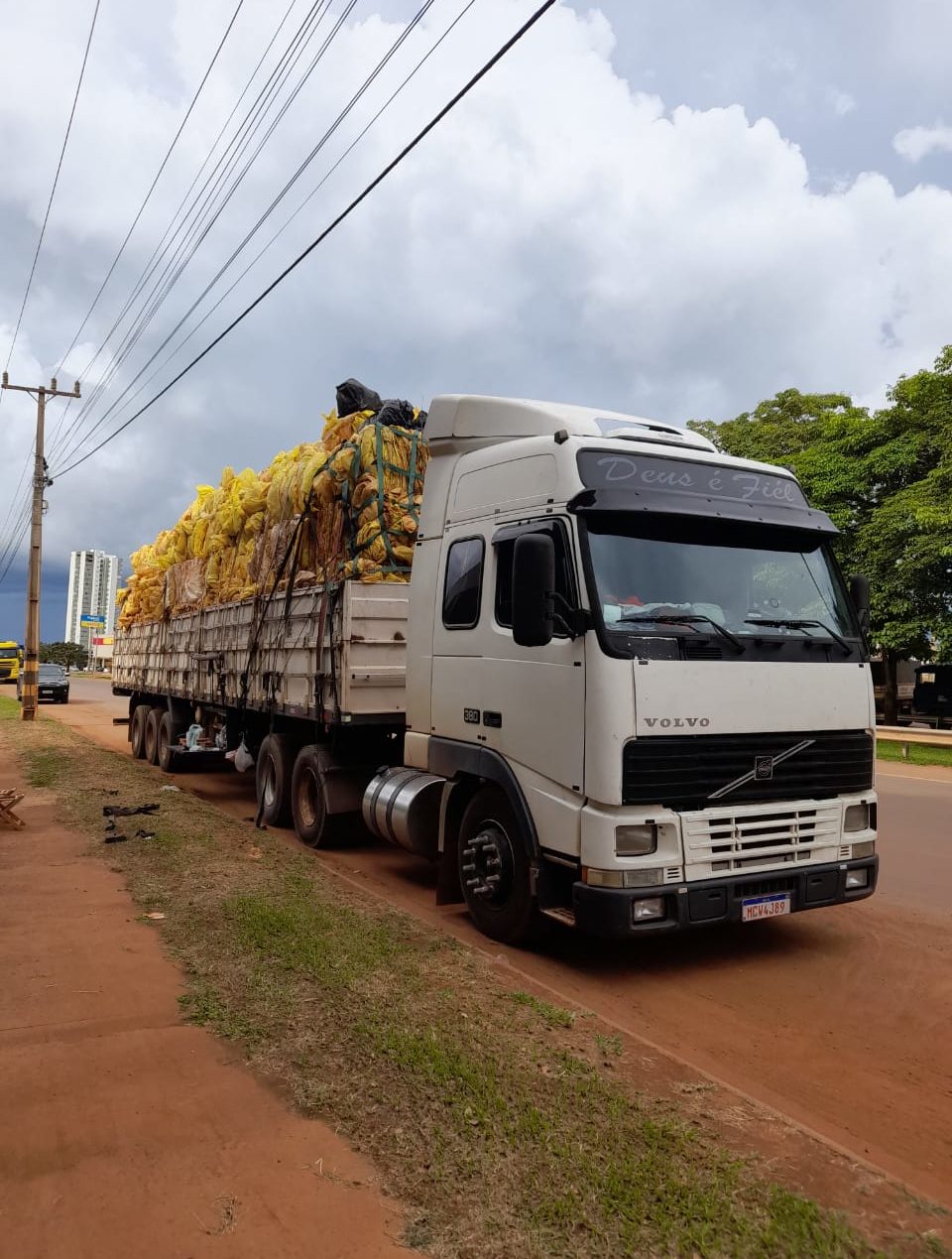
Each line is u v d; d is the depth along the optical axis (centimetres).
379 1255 251
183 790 1235
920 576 1856
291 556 881
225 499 1154
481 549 582
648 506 497
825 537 557
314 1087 343
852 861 526
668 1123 317
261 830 901
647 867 460
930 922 620
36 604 2689
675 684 473
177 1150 304
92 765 1378
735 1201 272
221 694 1117
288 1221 266
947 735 1639
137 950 502
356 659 750
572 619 481
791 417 2527
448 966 473
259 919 543
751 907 487
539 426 574
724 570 520
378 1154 300
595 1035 399
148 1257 251
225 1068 362
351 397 883
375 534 755
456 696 598
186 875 661
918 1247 255
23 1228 263
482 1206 271
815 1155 303
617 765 457
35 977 462
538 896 510
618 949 559
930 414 1945
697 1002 476
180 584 1336
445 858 614
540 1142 303
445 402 649
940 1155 327
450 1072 351
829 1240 255
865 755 539
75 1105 333
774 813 498
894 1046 424
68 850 762
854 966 531
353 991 436
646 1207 269
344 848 857
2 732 2023
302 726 925
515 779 531
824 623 539
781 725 504
